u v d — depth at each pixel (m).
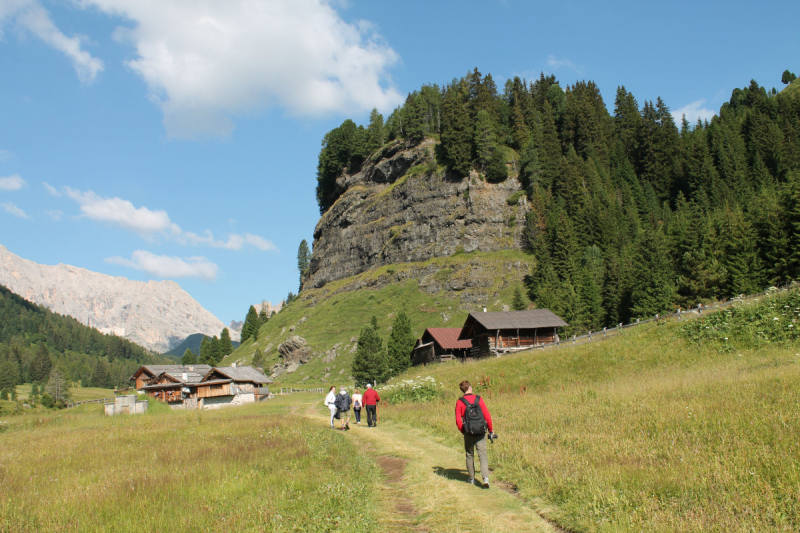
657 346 33.88
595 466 10.91
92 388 192.38
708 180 112.88
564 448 13.15
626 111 158.25
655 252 76.00
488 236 111.94
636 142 141.75
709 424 12.88
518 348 53.75
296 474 12.35
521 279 99.81
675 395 17.83
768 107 143.50
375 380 68.06
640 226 110.00
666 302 65.81
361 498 10.77
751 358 25.77
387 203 130.50
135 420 33.81
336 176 162.25
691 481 9.00
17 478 12.60
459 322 93.31
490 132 121.81
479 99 143.38
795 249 56.97
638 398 18.72
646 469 10.02
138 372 84.19
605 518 8.19
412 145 137.38
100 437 21.47
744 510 7.60
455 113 127.25
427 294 104.56
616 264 80.31
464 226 114.06
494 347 53.53
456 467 13.42
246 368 75.06
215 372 72.25
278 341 112.62
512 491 10.88
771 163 114.75
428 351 66.44
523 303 87.75
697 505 8.07
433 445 17.12
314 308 121.75
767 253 60.00
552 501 9.73
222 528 8.48
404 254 119.31
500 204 116.06
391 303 105.94
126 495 10.34
